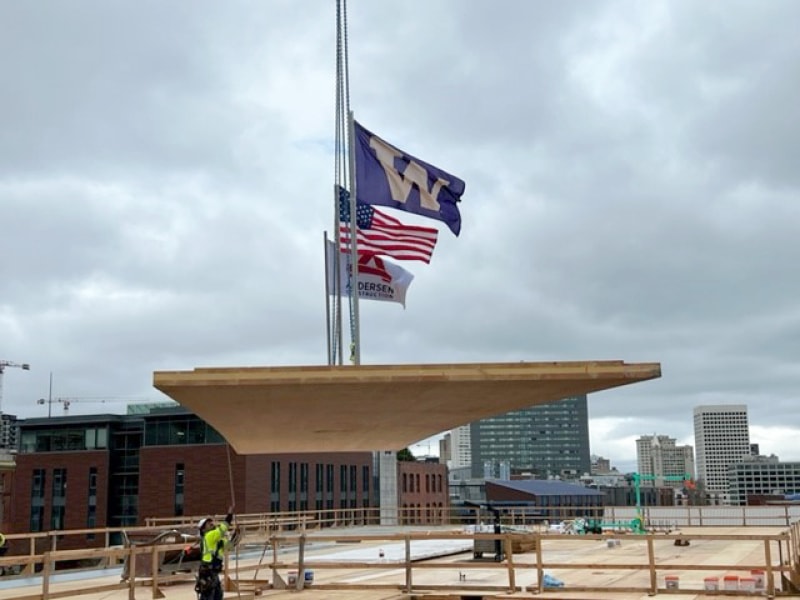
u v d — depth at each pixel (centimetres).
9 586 2189
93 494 9162
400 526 5238
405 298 2402
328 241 2366
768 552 1720
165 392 1583
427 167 2325
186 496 8575
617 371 1520
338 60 2297
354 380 1522
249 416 1920
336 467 10006
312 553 3198
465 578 2209
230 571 2114
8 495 11662
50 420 9462
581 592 1791
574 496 11738
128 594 1872
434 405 1798
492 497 11712
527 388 1598
